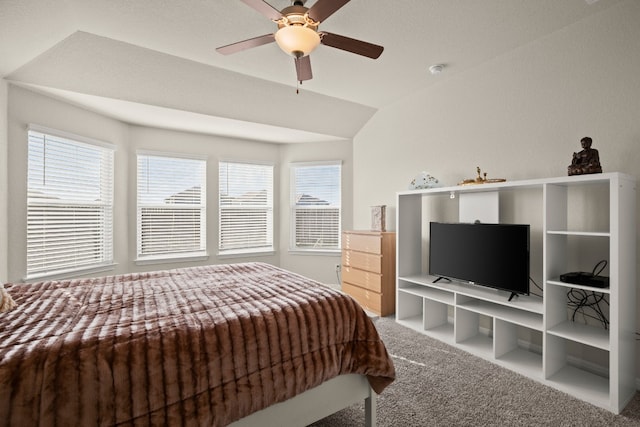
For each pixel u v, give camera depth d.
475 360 2.45
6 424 0.91
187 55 2.82
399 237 3.31
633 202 1.97
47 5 2.07
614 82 2.15
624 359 1.88
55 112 3.11
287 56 2.85
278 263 5.07
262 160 4.96
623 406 1.85
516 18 2.29
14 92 2.77
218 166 4.63
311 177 5.00
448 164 3.31
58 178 3.17
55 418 0.96
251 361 1.30
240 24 2.34
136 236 4.07
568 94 2.38
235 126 4.11
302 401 1.45
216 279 2.16
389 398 1.94
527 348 2.62
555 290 2.19
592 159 2.00
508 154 2.77
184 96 3.34
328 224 4.90
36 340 1.11
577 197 2.31
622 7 2.11
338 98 3.91
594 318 2.23
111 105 3.30
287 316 1.46
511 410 1.82
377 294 3.60
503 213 2.79
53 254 3.13
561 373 2.19
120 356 1.09
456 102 3.23
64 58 2.63
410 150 3.78
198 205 4.51
